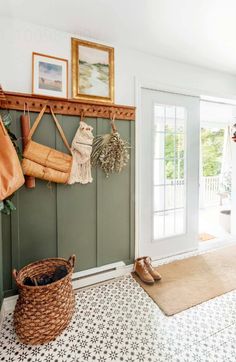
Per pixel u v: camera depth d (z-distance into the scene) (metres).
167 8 1.53
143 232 2.34
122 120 2.10
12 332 1.45
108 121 2.02
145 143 2.28
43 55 1.74
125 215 2.18
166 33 1.85
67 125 1.85
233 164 3.23
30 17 1.64
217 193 5.46
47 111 1.76
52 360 1.25
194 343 1.36
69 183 1.80
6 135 1.28
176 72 2.38
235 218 3.24
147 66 2.21
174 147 2.53
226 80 2.72
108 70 2.00
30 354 1.28
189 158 2.60
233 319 1.57
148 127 2.29
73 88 1.85
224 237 3.20
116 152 1.96
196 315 1.61
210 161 6.14
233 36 1.89
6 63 1.64
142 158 2.27
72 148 1.81
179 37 1.91
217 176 5.66
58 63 1.79
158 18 1.65
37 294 1.31
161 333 1.44
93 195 2.01
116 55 2.05
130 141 2.15
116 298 1.81
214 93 2.63
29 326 1.31
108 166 1.97
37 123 1.71
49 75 1.76
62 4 1.50
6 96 1.61
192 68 2.47
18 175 1.29
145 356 1.27
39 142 1.75
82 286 1.98
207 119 5.20
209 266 2.34
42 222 1.81
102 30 1.81
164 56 2.26
